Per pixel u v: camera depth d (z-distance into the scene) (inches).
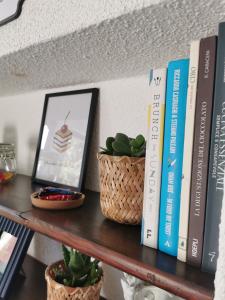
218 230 11.4
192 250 12.3
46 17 17.4
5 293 25.8
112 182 17.9
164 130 13.3
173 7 12.2
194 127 12.1
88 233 16.4
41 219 18.9
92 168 28.7
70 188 27.9
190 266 12.3
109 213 18.3
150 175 14.0
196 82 12.0
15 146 40.8
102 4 14.2
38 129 36.4
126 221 17.6
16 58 21.6
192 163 12.2
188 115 12.3
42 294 28.8
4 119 43.5
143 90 24.5
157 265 12.4
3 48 21.1
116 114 26.7
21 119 39.6
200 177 11.9
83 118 28.6
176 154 12.9
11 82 31.2
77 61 21.7
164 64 21.0
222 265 9.7
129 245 14.6
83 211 21.2
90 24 14.8
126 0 13.1
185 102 12.5
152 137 13.8
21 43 19.3
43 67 24.1
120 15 13.4
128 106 25.7
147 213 14.2
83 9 15.1
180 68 12.6
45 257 35.3
